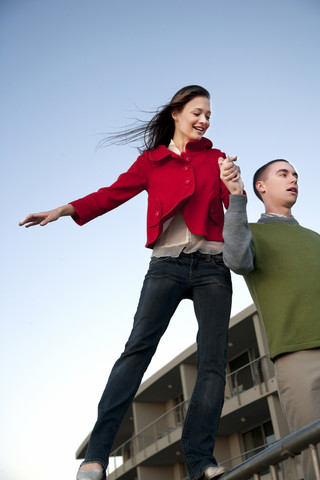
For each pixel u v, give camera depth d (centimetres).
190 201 299
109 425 256
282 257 293
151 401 2622
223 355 280
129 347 273
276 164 334
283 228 310
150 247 296
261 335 1947
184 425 269
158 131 329
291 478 199
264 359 1884
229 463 2136
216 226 301
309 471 248
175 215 300
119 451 2802
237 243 269
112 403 260
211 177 308
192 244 292
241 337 2136
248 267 275
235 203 273
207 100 322
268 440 2019
